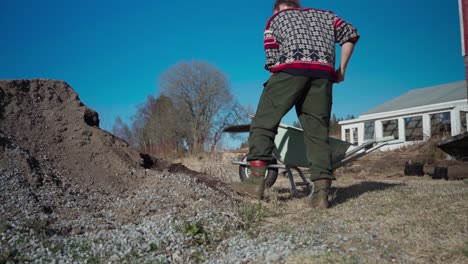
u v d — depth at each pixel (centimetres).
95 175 451
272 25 420
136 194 431
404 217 333
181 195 423
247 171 607
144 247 282
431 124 2197
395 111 2355
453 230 281
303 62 399
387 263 230
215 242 313
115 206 395
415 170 1059
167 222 338
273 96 410
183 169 597
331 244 273
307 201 434
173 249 287
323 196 414
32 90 523
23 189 355
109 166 473
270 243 287
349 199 464
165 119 3375
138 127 3256
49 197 367
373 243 268
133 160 514
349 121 2677
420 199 412
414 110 2242
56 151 459
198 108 3584
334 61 420
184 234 312
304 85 404
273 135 420
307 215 383
